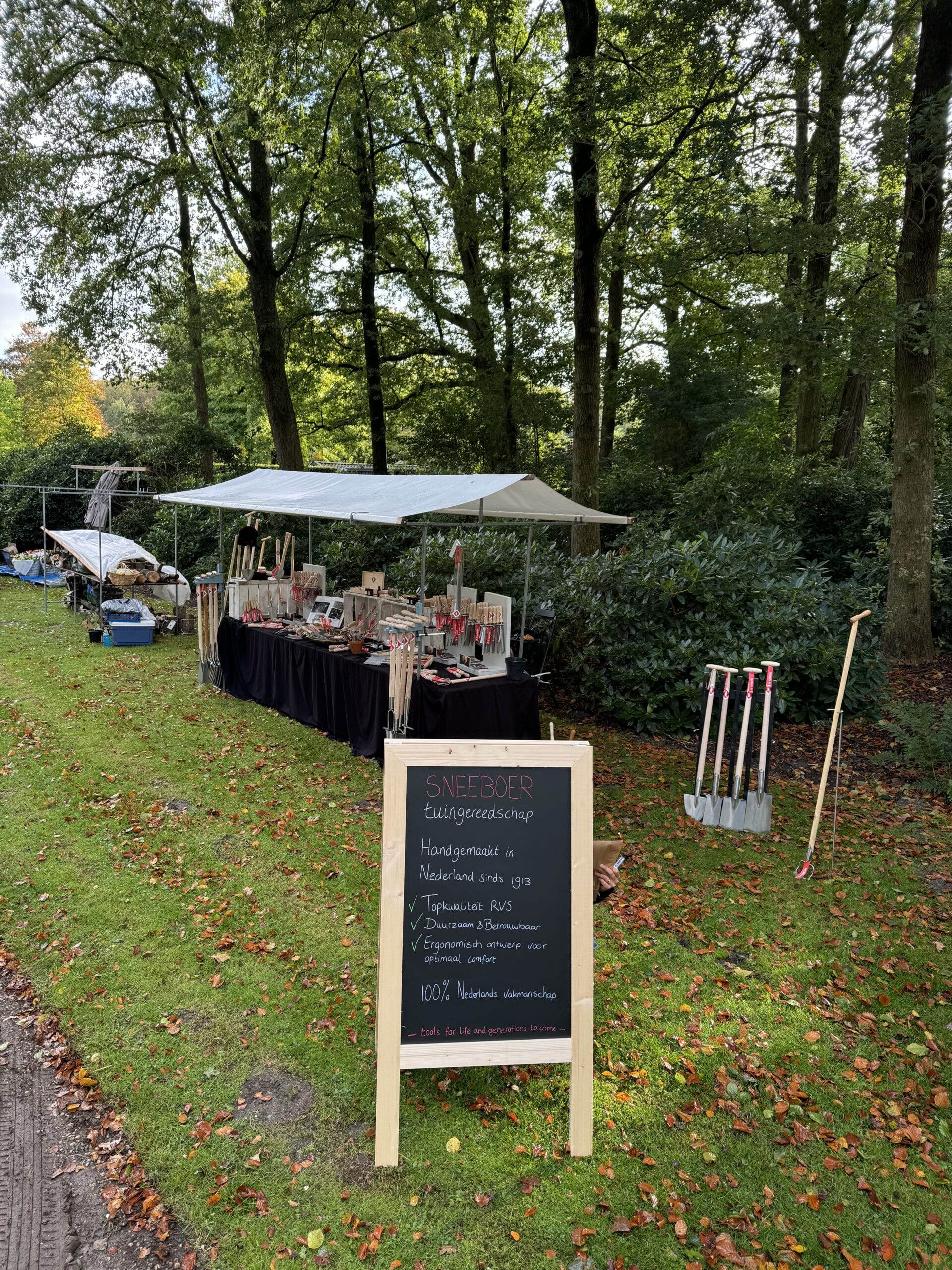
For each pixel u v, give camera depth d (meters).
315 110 13.08
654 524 11.95
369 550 12.32
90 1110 3.01
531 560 9.90
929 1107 3.10
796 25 8.69
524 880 2.89
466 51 14.48
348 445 22.47
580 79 9.46
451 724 6.28
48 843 5.13
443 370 18.59
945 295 8.59
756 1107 3.08
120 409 60.53
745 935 4.24
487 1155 2.82
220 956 3.92
